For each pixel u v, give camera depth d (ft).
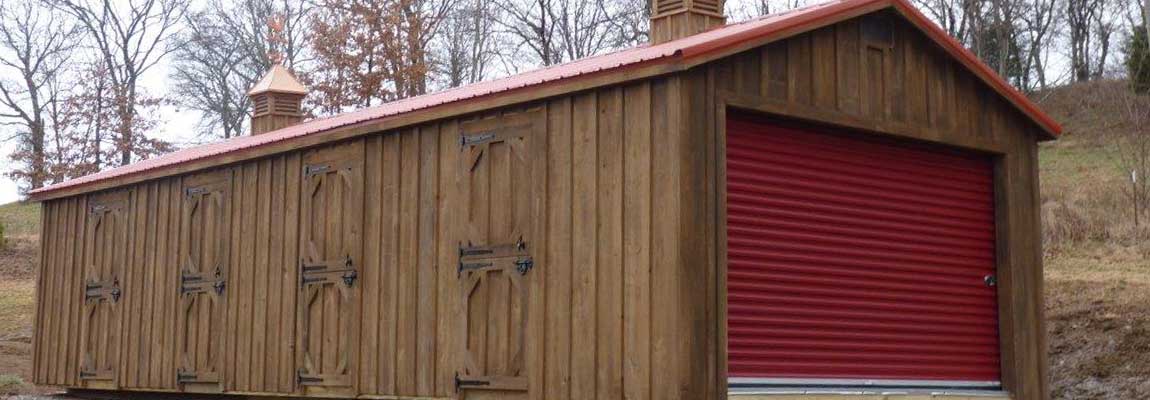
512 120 38.17
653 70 33.40
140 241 54.80
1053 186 99.71
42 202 62.28
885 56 39.24
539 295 36.52
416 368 40.60
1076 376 55.83
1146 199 85.30
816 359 36.88
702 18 43.06
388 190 42.63
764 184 36.09
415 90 109.29
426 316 40.42
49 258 61.11
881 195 39.65
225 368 49.14
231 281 49.42
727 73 34.53
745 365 34.94
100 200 57.88
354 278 43.60
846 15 37.22
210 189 51.16
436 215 40.50
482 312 38.45
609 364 34.27
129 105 129.18
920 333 40.27
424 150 41.34
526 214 37.27
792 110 36.06
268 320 47.32
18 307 93.35
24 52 142.72
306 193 46.34
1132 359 55.57
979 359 42.22
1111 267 71.92
